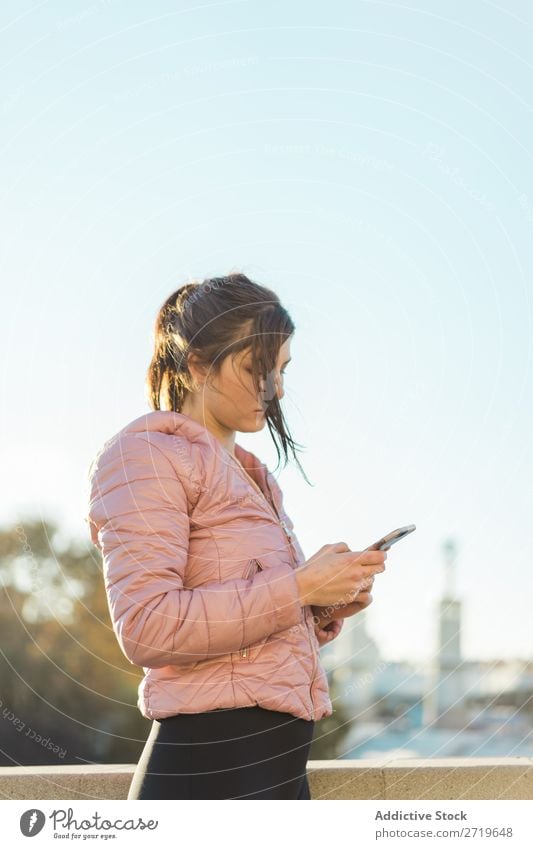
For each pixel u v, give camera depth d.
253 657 1.91
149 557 1.85
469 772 2.59
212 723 1.88
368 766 2.58
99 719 18.11
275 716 1.92
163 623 1.80
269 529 2.01
